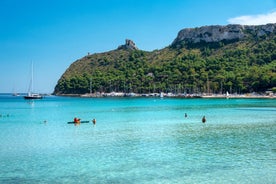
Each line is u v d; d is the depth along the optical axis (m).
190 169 32.09
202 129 59.00
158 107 131.75
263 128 59.00
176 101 188.62
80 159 36.97
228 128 59.69
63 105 164.25
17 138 52.78
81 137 52.66
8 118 89.94
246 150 39.62
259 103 149.50
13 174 31.58
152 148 42.12
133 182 28.77
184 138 49.12
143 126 65.62
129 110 116.31
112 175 30.75
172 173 30.97
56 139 51.12
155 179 29.39
